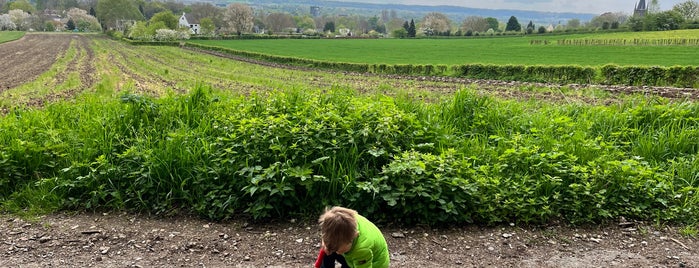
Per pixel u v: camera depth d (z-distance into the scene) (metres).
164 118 8.35
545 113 10.20
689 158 7.84
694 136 8.47
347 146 6.68
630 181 6.44
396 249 5.26
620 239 5.60
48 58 51.88
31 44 85.12
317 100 8.71
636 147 8.20
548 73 29.03
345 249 3.56
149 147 7.26
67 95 20.94
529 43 85.56
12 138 7.50
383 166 6.17
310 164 6.21
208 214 6.09
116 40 108.56
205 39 114.12
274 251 5.21
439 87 25.70
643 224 5.98
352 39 125.44
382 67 38.94
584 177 6.36
